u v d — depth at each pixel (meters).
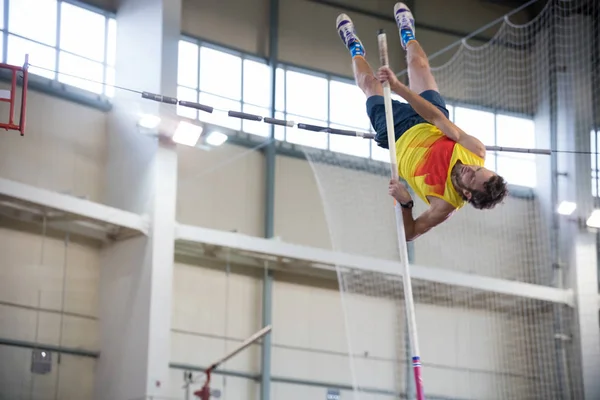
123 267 10.94
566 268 13.48
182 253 11.61
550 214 13.57
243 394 11.66
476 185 4.16
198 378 11.31
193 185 11.88
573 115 13.71
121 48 11.56
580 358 13.09
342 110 13.12
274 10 12.93
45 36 11.09
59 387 10.53
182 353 11.31
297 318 12.34
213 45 12.34
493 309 13.18
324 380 12.23
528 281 13.31
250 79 12.58
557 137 13.68
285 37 13.00
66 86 11.18
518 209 13.55
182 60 12.02
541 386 13.08
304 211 12.66
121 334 10.72
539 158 13.72
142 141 11.11
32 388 10.33
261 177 12.49
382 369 12.23
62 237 10.93
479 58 13.87
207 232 11.23
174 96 10.99
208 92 12.15
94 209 10.41
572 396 12.99
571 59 13.84
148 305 10.52
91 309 11.03
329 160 12.56
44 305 10.64
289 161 12.75
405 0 13.91
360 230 12.16
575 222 13.54
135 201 11.00
